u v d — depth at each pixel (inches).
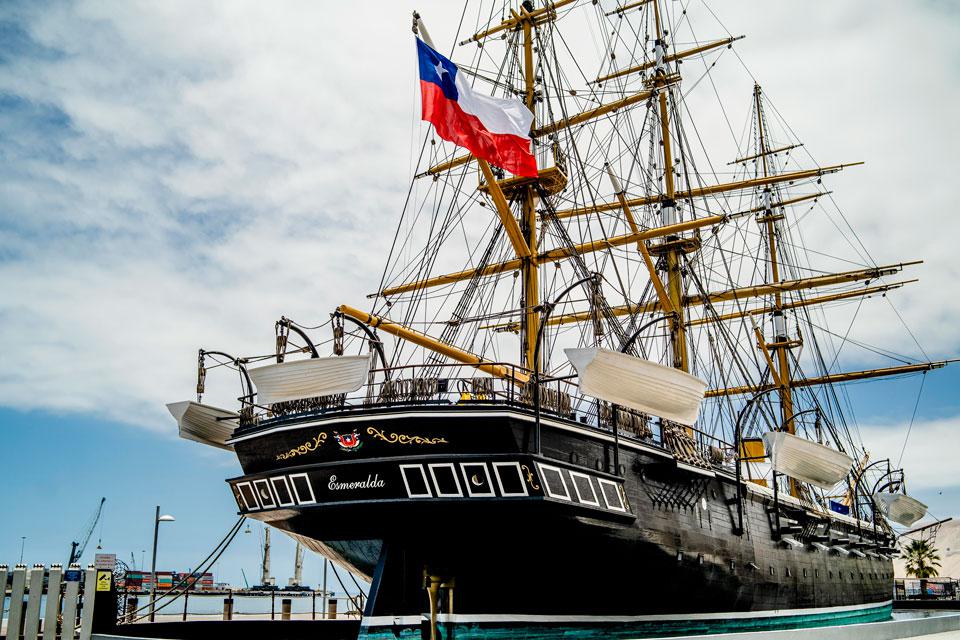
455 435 743.1
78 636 709.3
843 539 1411.2
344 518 796.0
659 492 888.9
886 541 1795.0
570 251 1173.1
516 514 753.0
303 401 810.8
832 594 1371.8
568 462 781.3
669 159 1715.1
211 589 2361.0
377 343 845.2
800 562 1237.1
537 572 804.6
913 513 1656.0
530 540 784.3
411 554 800.9
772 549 1127.6
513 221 1083.3
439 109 981.2
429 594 781.3
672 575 900.0
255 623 1074.7
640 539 847.1
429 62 984.3
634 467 862.5
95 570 724.0
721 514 1002.7
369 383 779.4
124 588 950.4
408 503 749.3
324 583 1498.5
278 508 818.8
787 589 1173.7
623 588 855.7
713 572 964.6
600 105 1568.7
